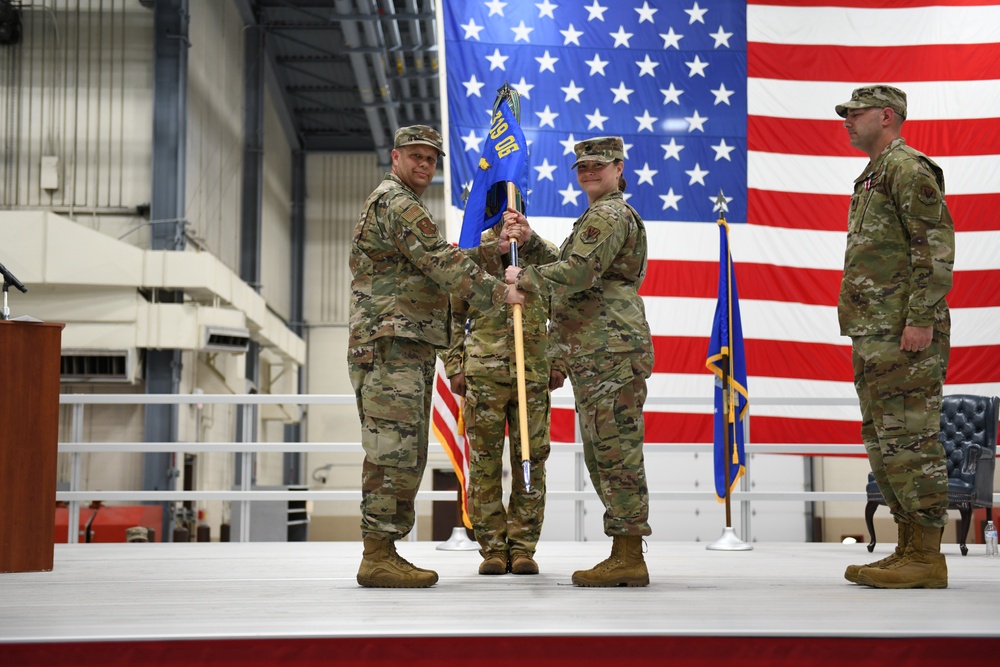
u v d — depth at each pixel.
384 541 3.49
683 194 8.88
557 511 12.11
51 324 4.31
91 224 15.74
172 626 2.25
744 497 6.83
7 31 15.80
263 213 21.41
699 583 3.61
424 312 3.51
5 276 4.34
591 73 8.91
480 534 4.30
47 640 2.05
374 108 20.95
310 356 24.67
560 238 8.69
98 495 6.70
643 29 9.02
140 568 4.42
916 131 9.03
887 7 9.16
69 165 15.89
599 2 9.02
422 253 3.38
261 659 2.08
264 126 21.28
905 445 3.49
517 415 4.37
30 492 4.23
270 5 20.47
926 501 3.45
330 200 25.28
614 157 3.61
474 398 4.36
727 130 8.97
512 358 4.32
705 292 8.77
